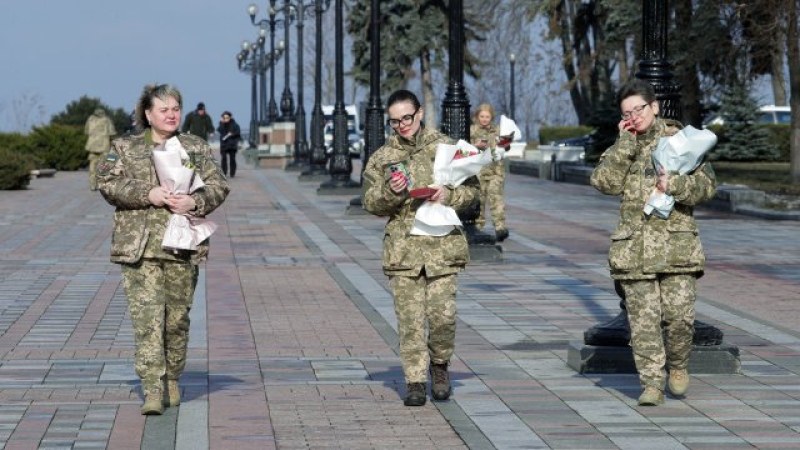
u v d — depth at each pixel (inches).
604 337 558.3
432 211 481.4
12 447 426.9
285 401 499.5
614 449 422.9
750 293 819.4
